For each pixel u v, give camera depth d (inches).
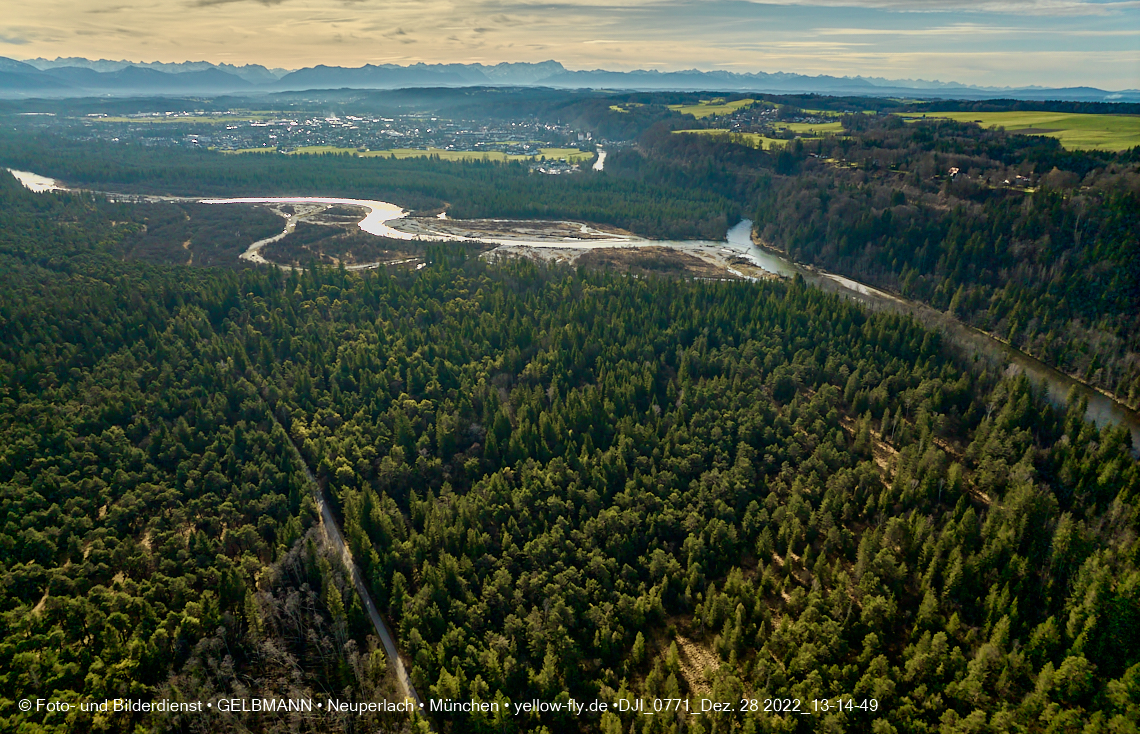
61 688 3294.8
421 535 4379.9
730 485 4808.1
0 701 3129.9
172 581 3863.2
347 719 3373.5
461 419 5487.2
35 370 5502.0
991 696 3316.9
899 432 5403.5
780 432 5305.1
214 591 3922.2
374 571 4128.9
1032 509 4276.6
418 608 3833.7
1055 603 3821.4
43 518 4190.5
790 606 3946.9
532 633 3725.4
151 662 3481.8
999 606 3681.1
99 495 4527.6
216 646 3580.2
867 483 4768.7
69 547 4050.2
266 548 4335.6
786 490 4867.1
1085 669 3206.2
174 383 5684.1
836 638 3567.9
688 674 3690.9
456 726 3380.9
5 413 4945.9
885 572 3988.7
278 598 3919.8
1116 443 4911.4
